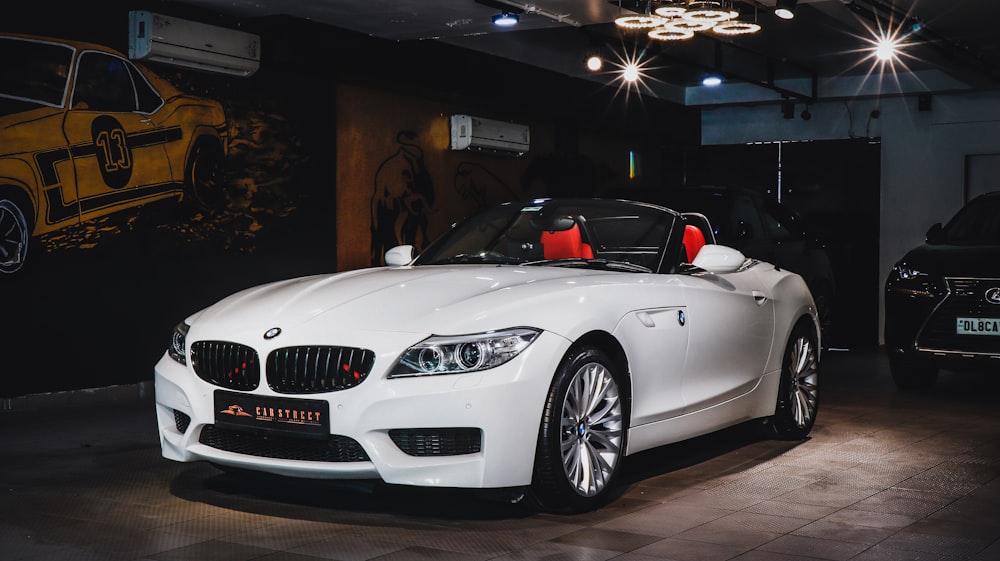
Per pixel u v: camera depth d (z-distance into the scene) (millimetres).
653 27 7648
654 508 4012
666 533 3627
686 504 4086
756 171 14031
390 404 3500
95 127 6992
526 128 11047
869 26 8789
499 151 10812
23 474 4598
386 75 9172
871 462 4992
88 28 6922
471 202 10672
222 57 7656
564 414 3787
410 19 8305
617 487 4387
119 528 3650
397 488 3666
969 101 12719
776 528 3717
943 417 6469
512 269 4359
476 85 10312
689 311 4539
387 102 9562
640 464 4906
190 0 7527
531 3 7609
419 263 4953
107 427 5945
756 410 5195
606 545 3459
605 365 3939
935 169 12945
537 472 3691
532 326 3684
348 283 4164
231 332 3855
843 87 13016
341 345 3604
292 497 4129
